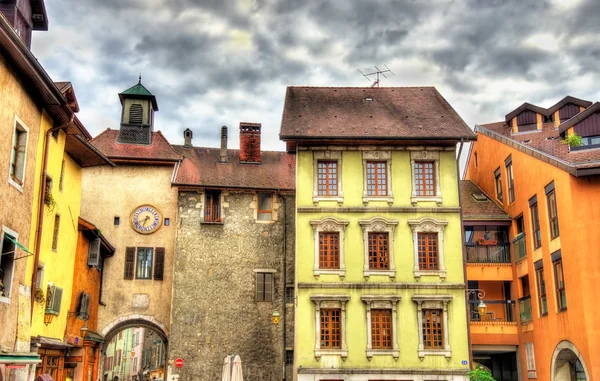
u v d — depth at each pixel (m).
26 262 15.77
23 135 15.70
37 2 18.58
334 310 23.14
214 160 29.70
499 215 27.38
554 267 22.64
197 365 25.52
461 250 23.77
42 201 16.84
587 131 24.55
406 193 24.28
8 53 14.02
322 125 25.09
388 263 23.64
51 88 16.02
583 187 20.95
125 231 27.36
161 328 26.47
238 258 26.92
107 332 26.17
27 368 16.06
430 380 22.42
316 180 24.28
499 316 27.28
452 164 24.62
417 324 23.00
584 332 19.97
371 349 22.67
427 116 26.33
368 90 29.25
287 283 26.80
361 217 24.00
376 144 24.62
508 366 28.17
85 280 23.94
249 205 27.66
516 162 26.69
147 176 28.09
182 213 27.19
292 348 26.08
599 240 20.47
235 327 26.09
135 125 29.30
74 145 20.39
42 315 18.25
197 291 26.33
